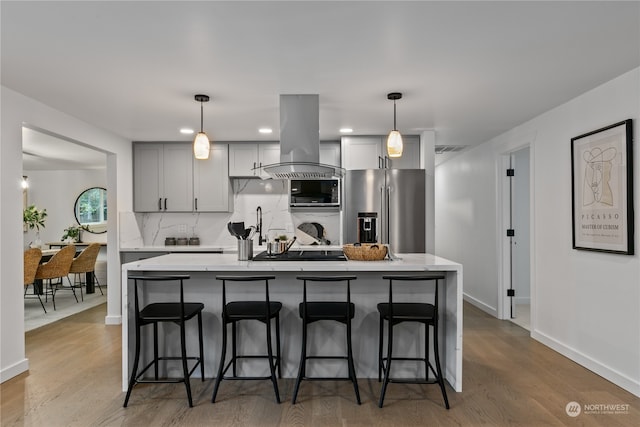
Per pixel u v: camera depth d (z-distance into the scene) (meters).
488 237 5.24
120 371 3.27
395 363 3.13
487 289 5.28
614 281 2.97
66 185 7.91
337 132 4.79
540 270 4.02
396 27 2.18
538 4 1.95
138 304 2.96
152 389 2.93
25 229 7.64
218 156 5.34
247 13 2.03
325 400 2.74
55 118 3.74
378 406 2.65
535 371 3.25
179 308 2.87
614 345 2.98
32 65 2.69
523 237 5.89
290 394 2.84
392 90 3.24
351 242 4.76
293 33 2.26
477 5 1.96
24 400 2.74
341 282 3.12
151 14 2.03
